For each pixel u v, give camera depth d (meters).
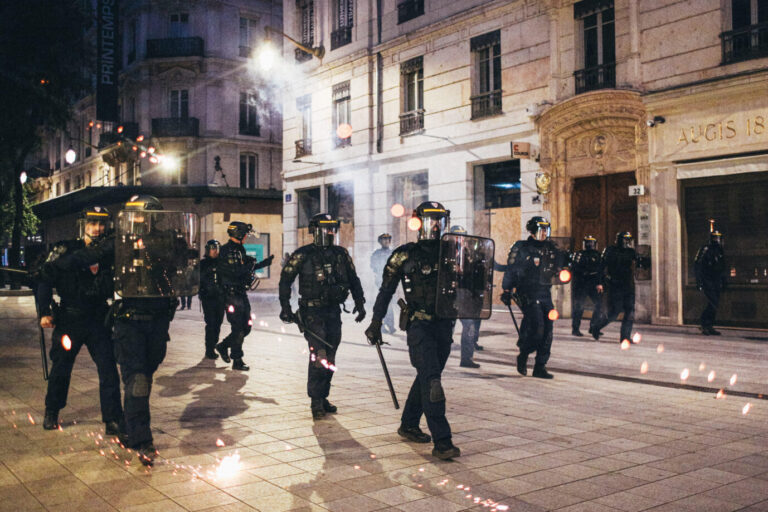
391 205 20.73
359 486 3.70
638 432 4.95
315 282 5.46
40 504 3.41
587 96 14.58
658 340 10.87
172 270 4.44
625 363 8.42
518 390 6.60
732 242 12.69
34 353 9.47
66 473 3.92
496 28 17.20
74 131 41.81
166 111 32.34
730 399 6.20
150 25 32.16
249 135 33.06
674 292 13.38
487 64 17.81
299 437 4.76
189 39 31.61
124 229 4.37
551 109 15.44
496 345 10.35
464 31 18.09
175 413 5.53
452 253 4.48
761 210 12.26
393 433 4.89
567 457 4.29
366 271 21.22
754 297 12.36
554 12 15.74
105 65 32.03
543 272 7.23
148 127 32.41
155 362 4.50
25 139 17.69
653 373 7.66
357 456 4.29
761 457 4.31
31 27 15.30
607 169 14.88
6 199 24.02
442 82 18.77
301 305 5.49
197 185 31.42
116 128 33.09
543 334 7.26
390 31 20.61
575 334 11.61
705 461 4.21
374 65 21.17
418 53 19.53
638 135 14.05
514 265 7.30
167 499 3.49
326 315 5.52
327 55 22.94
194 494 3.57
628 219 14.69
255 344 10.64
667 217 13.55
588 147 15.24
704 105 12.90
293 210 24.97
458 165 18.30
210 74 31.88
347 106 22.42
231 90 32.47
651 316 13.76
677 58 13.41
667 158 13.48
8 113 16.31
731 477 3.89
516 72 16.72
